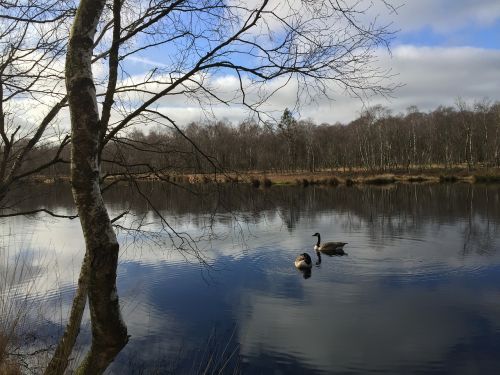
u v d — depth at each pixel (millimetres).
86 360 3102
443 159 75750
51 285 11078
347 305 12297
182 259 16312
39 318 8320
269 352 9484
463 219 25500
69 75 2904
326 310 11898
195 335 10336
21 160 4270
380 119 74062
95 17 2975
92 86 2949
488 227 22812
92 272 2914
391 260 16969
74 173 2891
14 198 5367
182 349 9562
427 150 76875
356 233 22500
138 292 13180
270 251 18703
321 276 15133
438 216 26828
